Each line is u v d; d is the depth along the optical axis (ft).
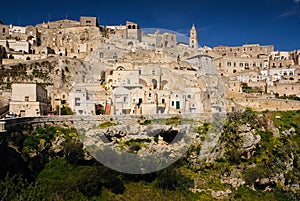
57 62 287.69
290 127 223.92
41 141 145.48
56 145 149.18
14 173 121.39
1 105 192.95
